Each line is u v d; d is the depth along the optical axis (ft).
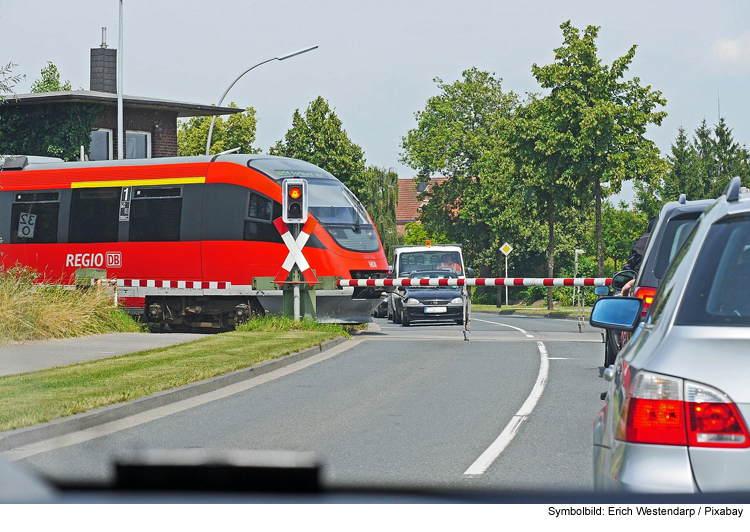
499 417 61.77
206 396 72.95
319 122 366.02
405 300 174.60
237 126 442.50
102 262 142.31
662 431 21.03
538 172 251.60
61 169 147.54
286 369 90.68
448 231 422.41
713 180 499.92
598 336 133.18
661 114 240.32
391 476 43.50
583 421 60.03
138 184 140.56
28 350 99.71
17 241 149.07
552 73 240.94
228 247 133.08
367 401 69.51
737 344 21.12
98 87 284.20
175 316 139.03
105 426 59.31
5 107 235.81
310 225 126.41
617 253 415.64
